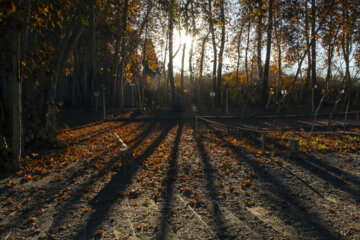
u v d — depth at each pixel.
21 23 6.50
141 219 4.25
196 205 4.79
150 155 8.97
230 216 4.34
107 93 34.06
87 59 33.25
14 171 6.98
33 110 9.48
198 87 37.75
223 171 7.00
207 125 18.77
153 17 28.69
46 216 4.41
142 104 36.69
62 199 5.13
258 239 3.62
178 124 19.70
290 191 5.49
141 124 19.88
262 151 9.19
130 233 3.82
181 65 32.72
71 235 3.79
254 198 5.11
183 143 11.39
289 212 4.48
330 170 7.02
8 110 6.98
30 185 5.95
